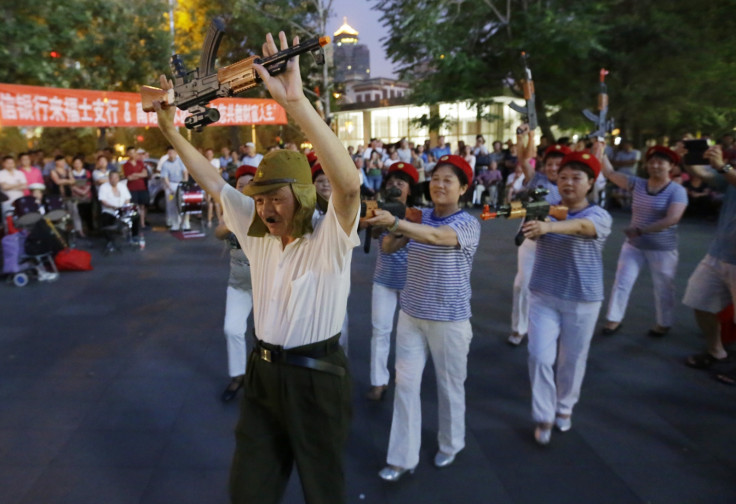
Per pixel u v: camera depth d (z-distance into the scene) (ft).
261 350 6.53
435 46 44.98
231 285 12.50
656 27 43.14
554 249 10.53
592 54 45.91
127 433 11.05
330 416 6.44
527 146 15.19
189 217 40.57
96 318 18.47
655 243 15.93
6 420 11.53
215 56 5.67
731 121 50.21
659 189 15.78
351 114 86.84
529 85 14.85
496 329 17.43
